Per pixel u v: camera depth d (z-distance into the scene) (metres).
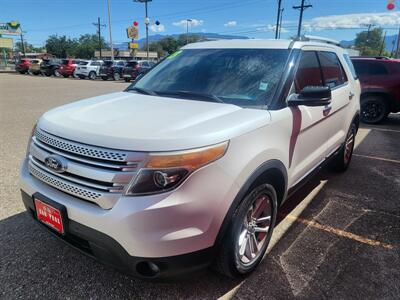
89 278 2.61
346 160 5.06
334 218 3.67
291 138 2.88
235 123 2.31
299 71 3.17
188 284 2.57
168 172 1.95
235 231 2.28
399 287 2.59
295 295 2.49
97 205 2.05
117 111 2.58
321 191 4.40
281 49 3.24
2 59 58.66
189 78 3.31
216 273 2.70
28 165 2.57
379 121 9.32
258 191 2.47
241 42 3.60
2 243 3.04
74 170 2.12
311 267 2.81
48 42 99.62
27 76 30.95
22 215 3.55
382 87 9.04
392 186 4.61
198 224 2.06
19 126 7.97
